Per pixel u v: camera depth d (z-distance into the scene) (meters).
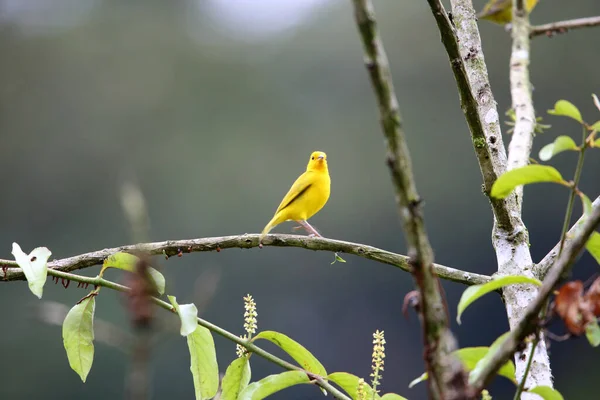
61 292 17.78
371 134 23.64
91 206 22.77
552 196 18.80
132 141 23.73
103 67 25.31
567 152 18.67
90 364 3.50
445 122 22.09
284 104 24.64
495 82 20.83
